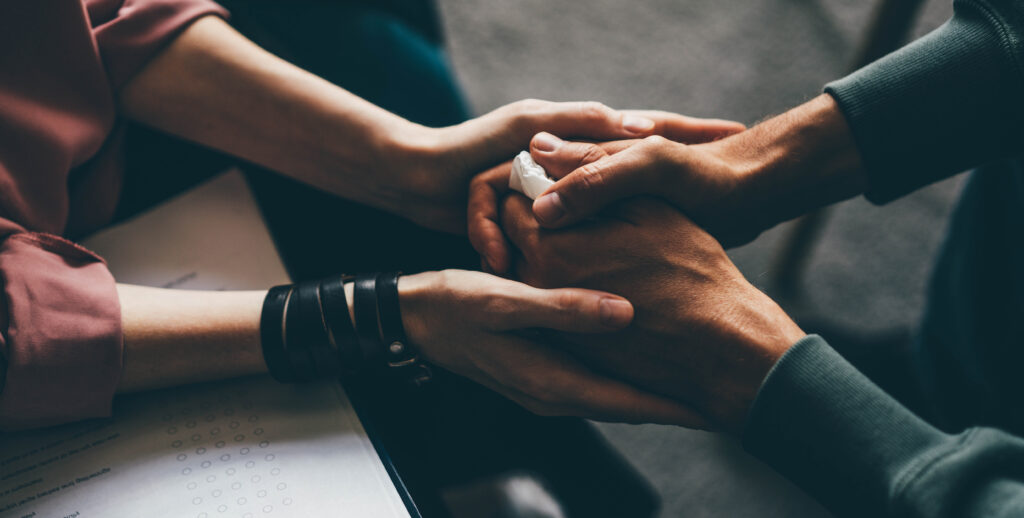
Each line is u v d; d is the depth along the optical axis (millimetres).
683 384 688
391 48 814
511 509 708
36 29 675
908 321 1089
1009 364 791
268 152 744
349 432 664
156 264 707
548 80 1299
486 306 669
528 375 678
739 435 679
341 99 734
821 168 720
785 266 1093
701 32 1334
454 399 729
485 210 727
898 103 699
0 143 670
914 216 1168
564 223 698
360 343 674
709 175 707
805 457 636
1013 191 763
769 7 1343
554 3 1366
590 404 682
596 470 730
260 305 676
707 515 969
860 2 1333
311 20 816
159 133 764
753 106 1264
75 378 648
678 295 682
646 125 733
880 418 625
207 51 724
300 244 754
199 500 641
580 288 697
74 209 719
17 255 654
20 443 659
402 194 747
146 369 663
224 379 680
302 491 644
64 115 691
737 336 667
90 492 643
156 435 661
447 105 805
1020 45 680
